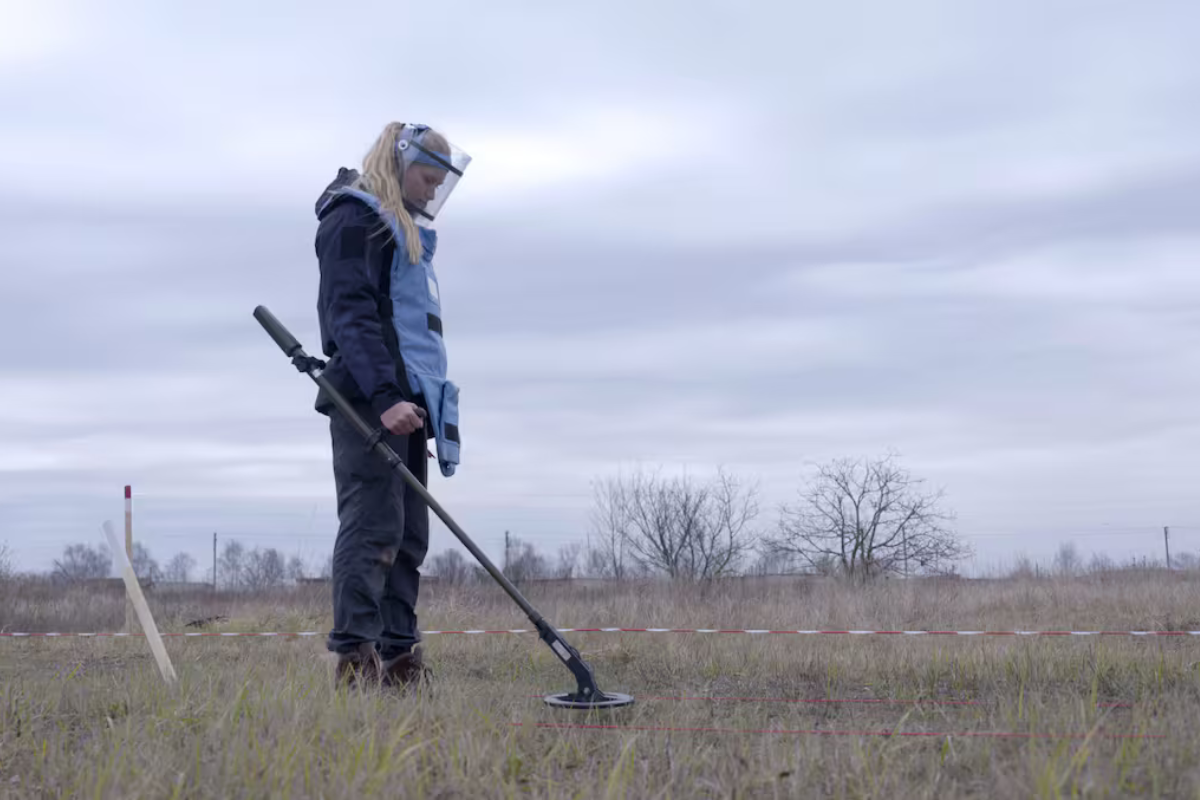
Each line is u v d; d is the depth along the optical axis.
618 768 3.01
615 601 12.87
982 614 12.10
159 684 4.46
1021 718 3.79
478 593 14.80
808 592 15.57
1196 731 3.43
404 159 4.70
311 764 3.05
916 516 22.11
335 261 4.49
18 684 4.49
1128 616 11.54
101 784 2.88
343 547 4.47
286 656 6.46
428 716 3.69
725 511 22.42
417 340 4.63
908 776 3.11
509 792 2.93
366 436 4.39
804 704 4.69
